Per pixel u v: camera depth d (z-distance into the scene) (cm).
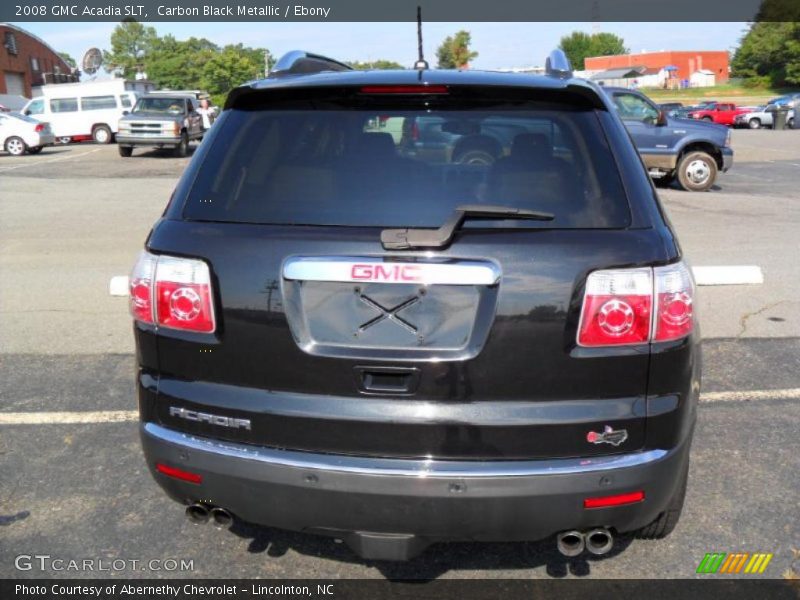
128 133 2403
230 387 254
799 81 7225
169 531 332
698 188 1505
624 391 242
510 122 268
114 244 962
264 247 247
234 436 254
